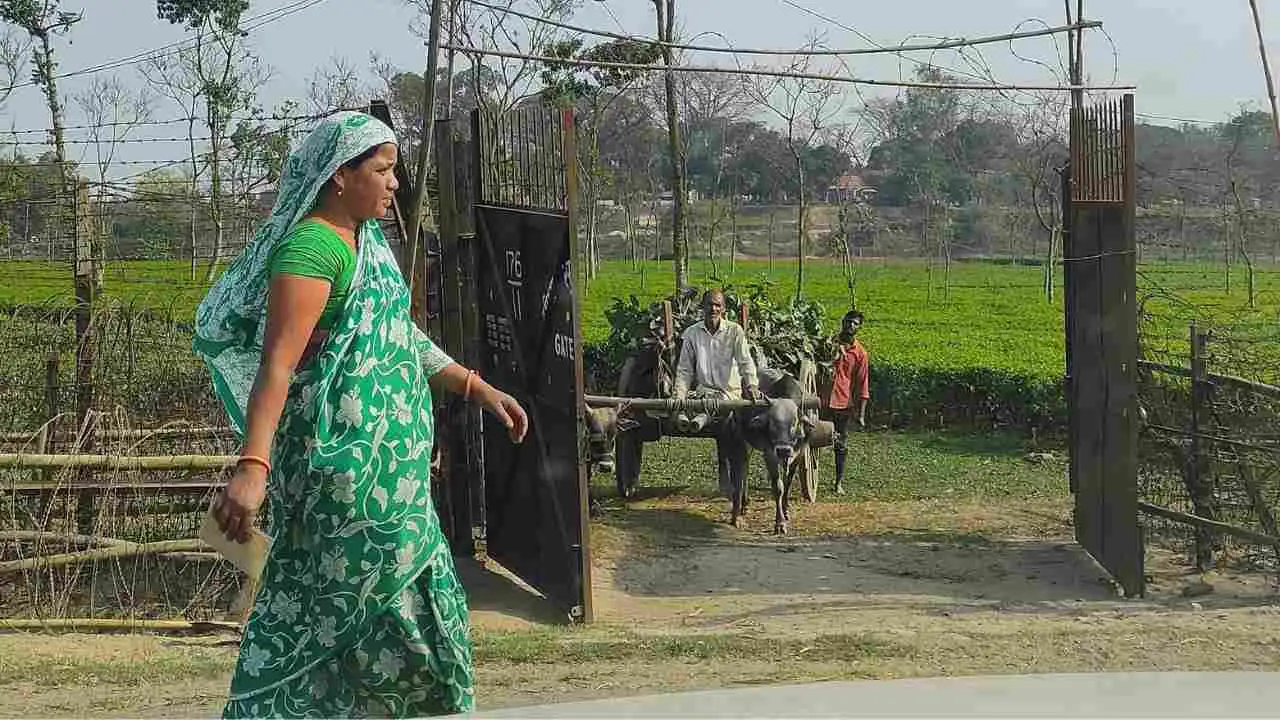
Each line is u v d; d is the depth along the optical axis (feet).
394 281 9.57
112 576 27.89
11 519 28.78
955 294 163.53
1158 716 5.27
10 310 46.68
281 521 9.39
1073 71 55.01
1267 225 136.15
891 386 63.93
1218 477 32.37
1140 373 34.58
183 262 52.11
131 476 28.68
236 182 45.68
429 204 38.19
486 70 89.86
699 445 57.06
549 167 29.25
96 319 33.53
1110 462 32.83
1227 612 28.14
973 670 23.00
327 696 9.45
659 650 24.41
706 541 38.99
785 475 40.57
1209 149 140.15
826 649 24.56
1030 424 60.49
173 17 117.91
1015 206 211.61
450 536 36.11
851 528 40.73
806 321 51.37
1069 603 30.73
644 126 187.52
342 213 9.41
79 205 34.01
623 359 49.19
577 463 28.66
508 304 32.65
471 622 29.32
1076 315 35.96
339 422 9.16
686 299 48.39
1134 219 30.83
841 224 183.42
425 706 9.64
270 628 9.46
